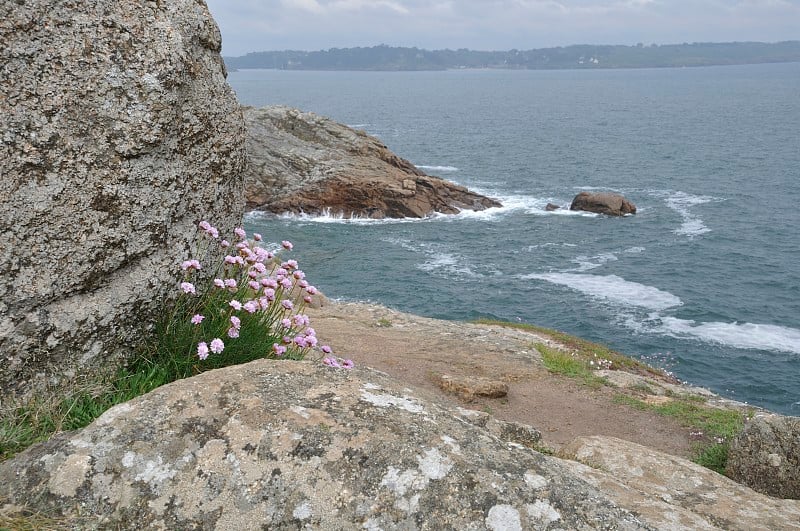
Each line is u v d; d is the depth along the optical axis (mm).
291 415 3385
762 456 8719
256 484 3111
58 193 4590
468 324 20406
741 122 140375
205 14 5652
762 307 34750
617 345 30234
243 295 6117
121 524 3023
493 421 7824
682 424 13242
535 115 170750
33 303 4512
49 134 4559
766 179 71875
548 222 54125
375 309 20688
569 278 39875
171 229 5391
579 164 85312
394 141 113375
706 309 34344
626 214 56344
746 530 5305
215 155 5762
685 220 53844
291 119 63156
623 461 7094
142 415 3422
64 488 3131
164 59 5047
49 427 4289
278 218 55656
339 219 55719
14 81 4445
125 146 4875
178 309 5484
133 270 5102
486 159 91312
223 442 3266
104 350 4910
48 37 4582
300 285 6879
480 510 3045
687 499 6039
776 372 27641
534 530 3006
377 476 3121
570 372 16062
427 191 57562
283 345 6074
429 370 14922
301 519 3008
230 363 5418
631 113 171875
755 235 48938
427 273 41094
